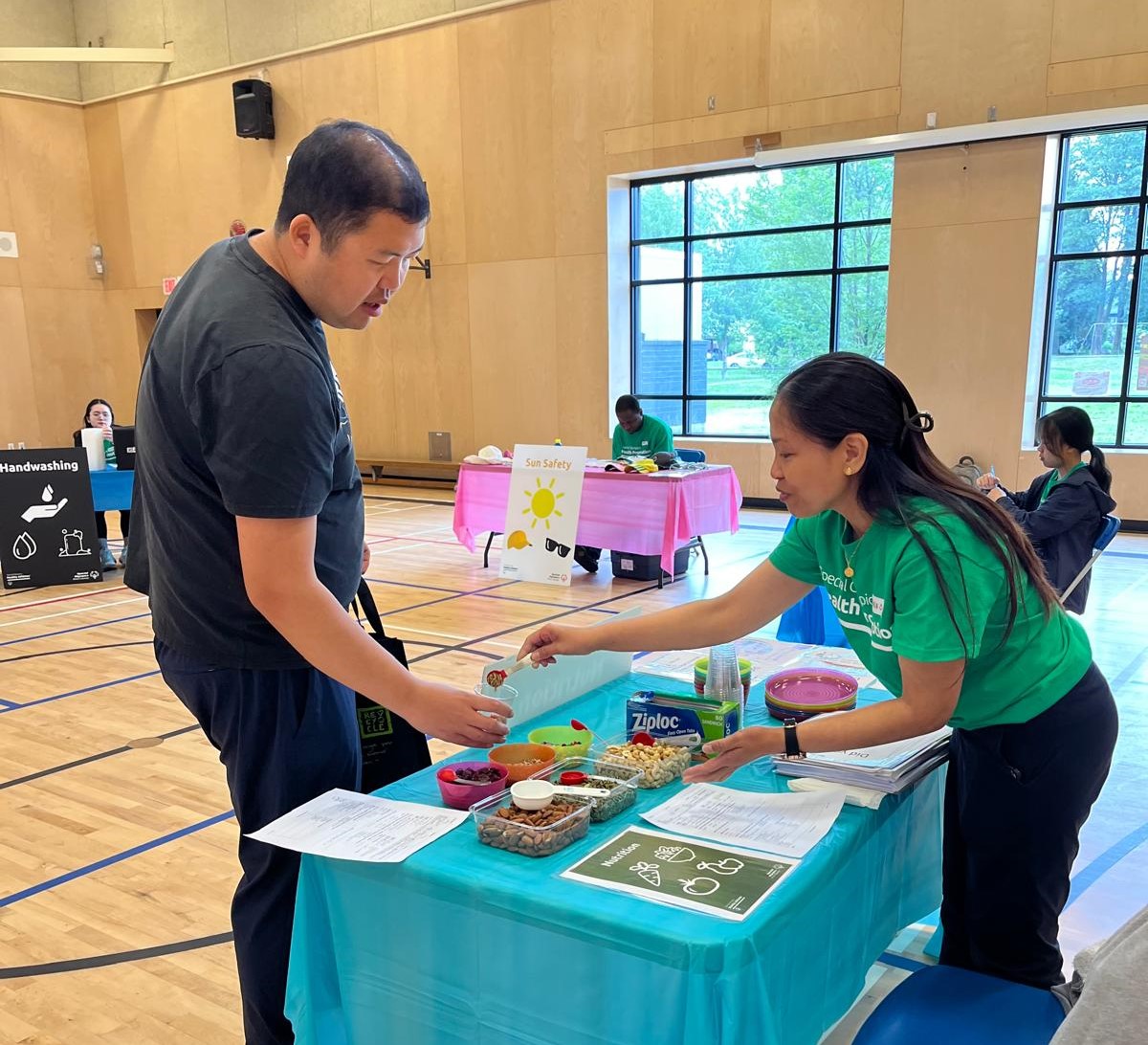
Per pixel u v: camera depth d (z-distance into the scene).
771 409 1.43
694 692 2.05
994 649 1.43
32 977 2.21
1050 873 1.54
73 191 12.70
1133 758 3.34
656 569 6.48
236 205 11.80
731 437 9.56
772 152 8.28
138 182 12.48
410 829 1.41
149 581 1.59
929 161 7.88
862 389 1.36
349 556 1.56
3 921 2.46
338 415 1.44
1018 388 7.79
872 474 1.38
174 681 1.55
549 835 1.31
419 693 1.42
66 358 12.79
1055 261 7.81
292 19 10.92
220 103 11.62
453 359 10.74
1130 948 0.74
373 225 1.29
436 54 10.15
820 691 1.95
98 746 3.69
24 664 4.83
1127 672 4.23
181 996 2.13
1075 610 3.48
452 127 10.23
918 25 7.64
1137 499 7.50
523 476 6.40
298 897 1.41
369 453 11.61
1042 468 7.78
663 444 7.11
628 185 9.64
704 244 9.39
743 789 1.55
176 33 11.72
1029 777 1.49
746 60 8.47
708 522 6.42
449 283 10.60
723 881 1.22
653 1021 1.13
